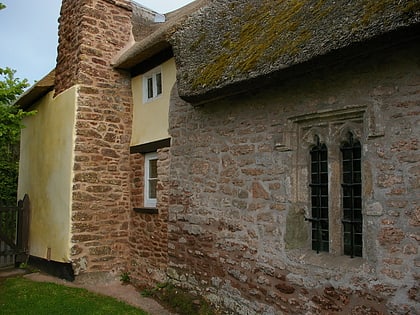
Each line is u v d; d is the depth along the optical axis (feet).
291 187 16.16
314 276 14.97
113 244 26.37
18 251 30.76
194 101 19.39
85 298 21.74
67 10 28.81
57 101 28.19
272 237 16.76
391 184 13.00
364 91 13.89
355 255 14.47
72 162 25.29
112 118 27.22
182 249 21.89
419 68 12.57
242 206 18.28
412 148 12.57
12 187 44.98
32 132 32.63
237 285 18.26
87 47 26.53
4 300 21.22
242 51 16.92
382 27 11.44
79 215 25.17
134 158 27.30
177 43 21.86
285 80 16.66
